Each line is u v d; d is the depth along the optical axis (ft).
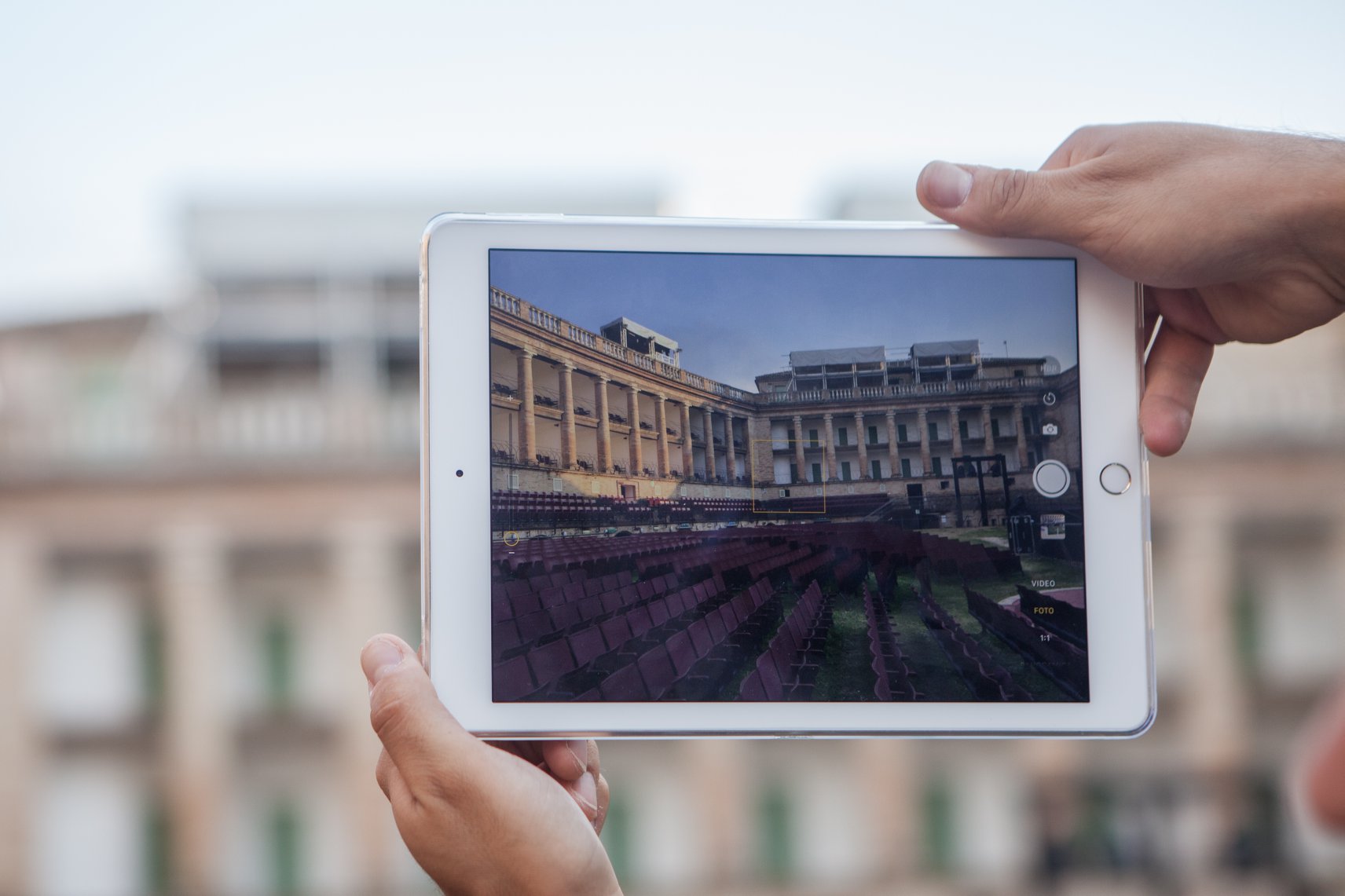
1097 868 40.93
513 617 3.88
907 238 4.00
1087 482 3.95
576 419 3.94
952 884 41.34
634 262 3.99
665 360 3.97
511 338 3.94
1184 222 3.70
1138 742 41.83
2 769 43.27
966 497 3.94
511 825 3.31
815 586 3.92
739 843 41.98
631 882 41.86
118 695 44.39
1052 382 3.98
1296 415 42.86
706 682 3.87
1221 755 41.39
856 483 3.95
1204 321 4.29
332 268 44.93
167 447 45.09
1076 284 4.00
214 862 43.62
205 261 44.78
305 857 43.98
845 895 41.50
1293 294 3.97
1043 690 3.89
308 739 44.42
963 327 3.99
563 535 3.92
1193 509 42.83
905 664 3.88
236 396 45.65
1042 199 3.82
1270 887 40.42
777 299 4.01
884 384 3.98
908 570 3.91
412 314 45.78
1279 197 3.59
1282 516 42.55
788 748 42.55
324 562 45.14
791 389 3.99
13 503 44.27
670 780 42.39
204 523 44.88
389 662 3.66
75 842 43.45
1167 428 3.94
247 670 44.70
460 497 3.90
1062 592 3.92
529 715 3.85
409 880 44.01
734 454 3.95
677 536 3.93
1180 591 42.63
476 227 3.95
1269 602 42.45
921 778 41.98
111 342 46.03
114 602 44.78
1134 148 3.77
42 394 45.11
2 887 42.68
